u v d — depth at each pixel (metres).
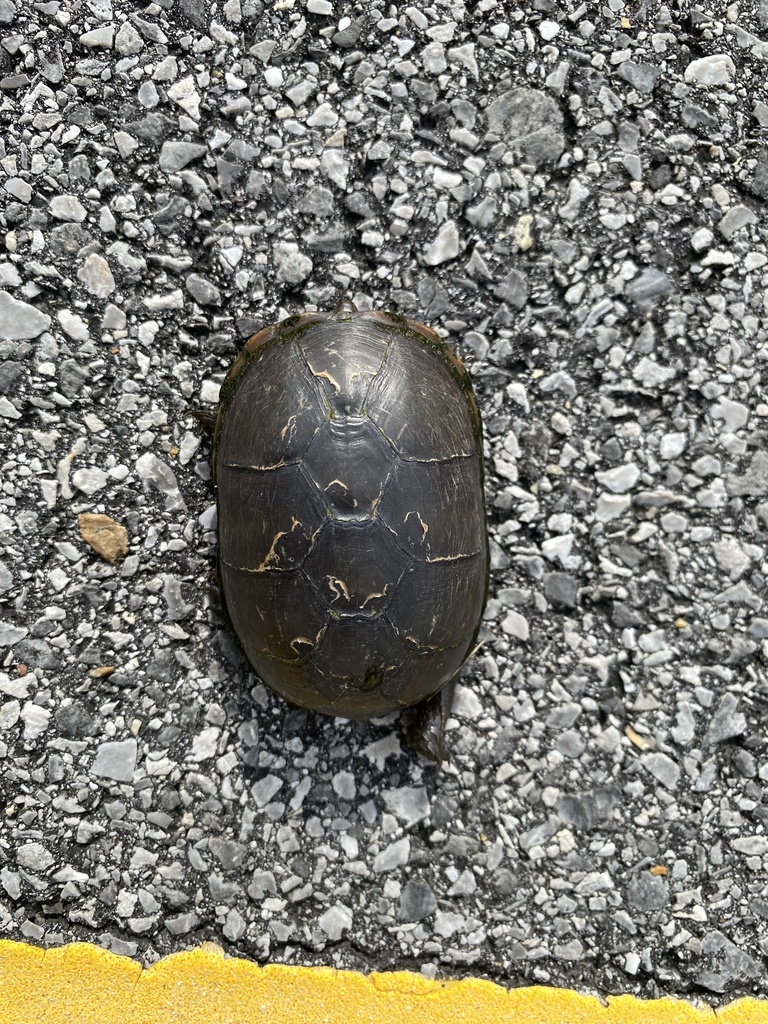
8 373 0.34
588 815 0.34
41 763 0.34
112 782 0.34
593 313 0.34
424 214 0.34
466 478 0.30
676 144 0.35
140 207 0.34
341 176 0.34
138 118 0.34
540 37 0.35
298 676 0.30
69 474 0.34
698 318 0.35
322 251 0.34
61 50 0.34
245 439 0.30
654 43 0.35
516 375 0.34
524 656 0.34
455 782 0.34
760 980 0.34
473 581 0.31
